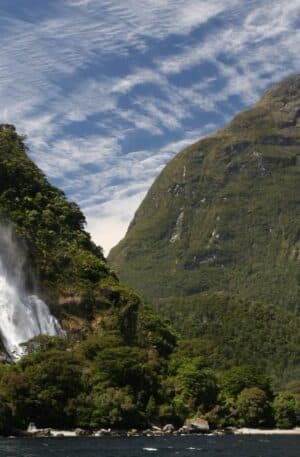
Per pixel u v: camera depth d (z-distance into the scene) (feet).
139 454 402.52
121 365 569.23
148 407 570.05
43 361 542.57
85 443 454.40
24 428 499.51
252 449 461.37
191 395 604.90
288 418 651.25
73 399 527.81
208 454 417.90
